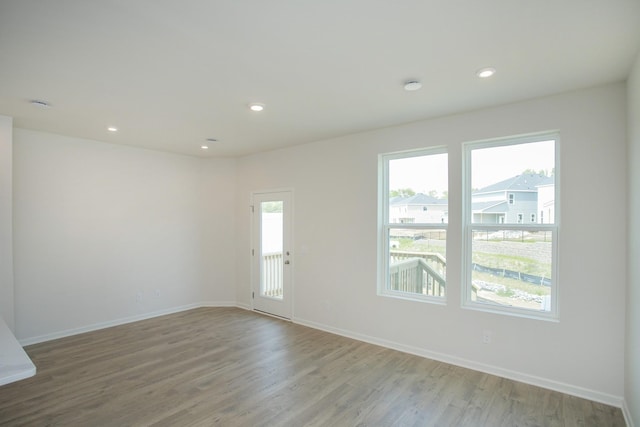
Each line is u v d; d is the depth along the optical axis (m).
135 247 5.07
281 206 5.22
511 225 3.28
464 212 3.52
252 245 5.68
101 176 4.72
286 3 1.68
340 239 4.47
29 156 4.11
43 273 4.21
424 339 3.71
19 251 4.03
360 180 4.27
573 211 2.89
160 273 5.35
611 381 2.73
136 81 2.66
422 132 3.75
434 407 2.71
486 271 3.42
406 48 2.16
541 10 1.75
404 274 4.00
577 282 2.87
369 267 4.18
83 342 4.16
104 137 4.47
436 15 1.80
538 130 3.05
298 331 4.59
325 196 4.63
